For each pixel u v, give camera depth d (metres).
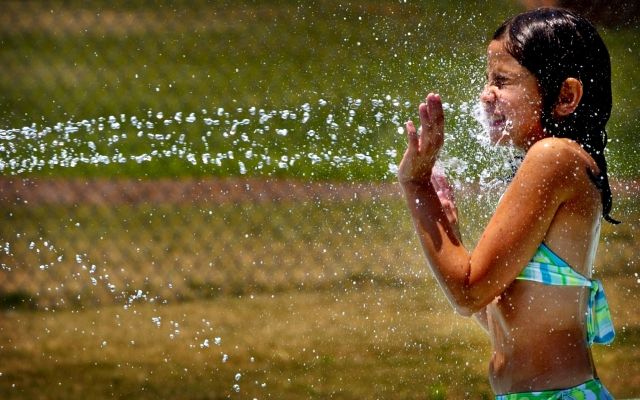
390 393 12.34
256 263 17.39
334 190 19.44
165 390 12.73
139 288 16.62
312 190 19.62
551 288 6.53
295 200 19.30
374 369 13.19
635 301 15.08
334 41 24.59
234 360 13.77
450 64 21.80
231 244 17.88
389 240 17.95
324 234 18.16
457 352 13.82
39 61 26.50
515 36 6.89
